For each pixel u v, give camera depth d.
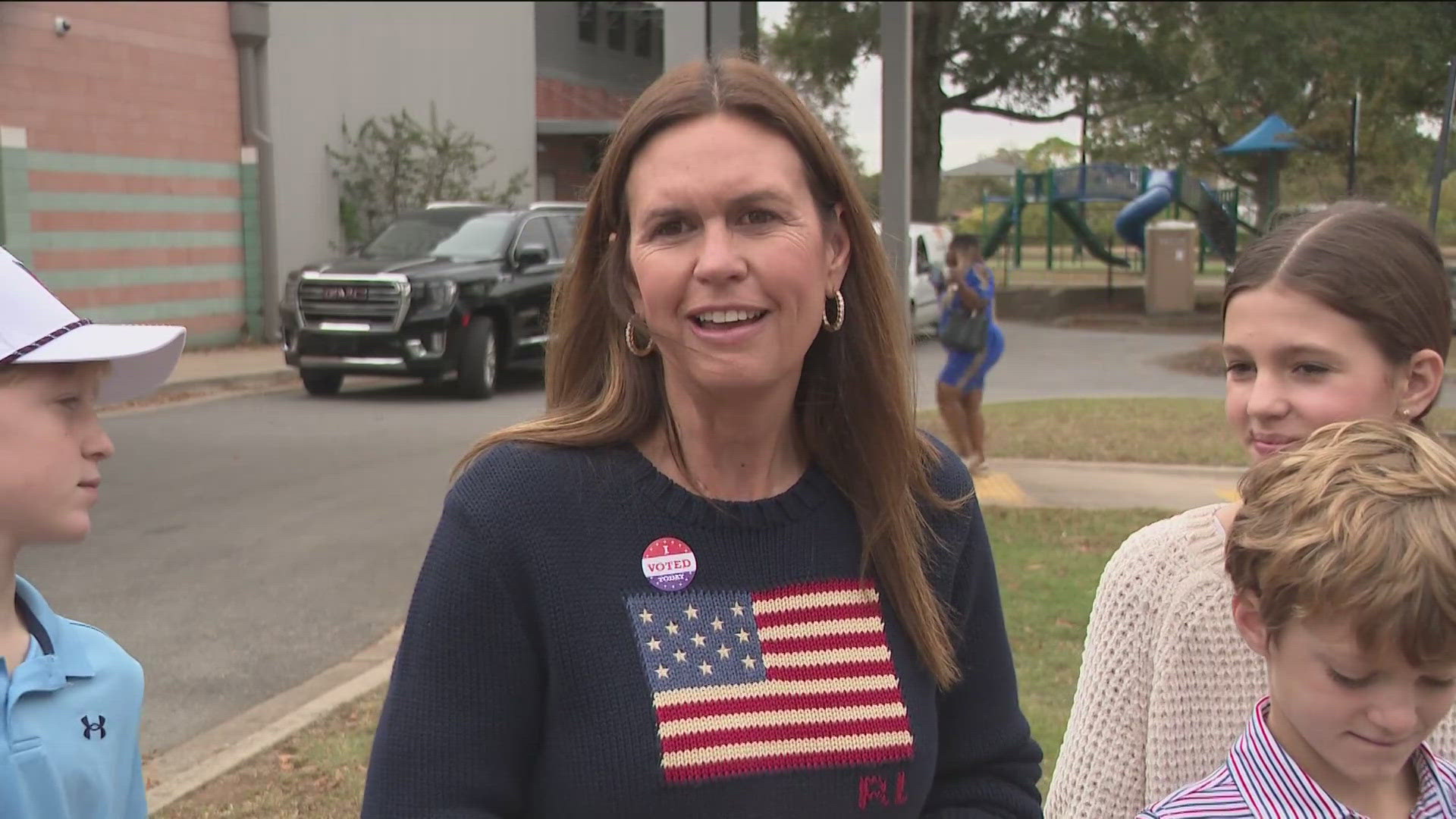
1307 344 1.72
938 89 27.59
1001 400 13.38
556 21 30.50
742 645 1.57
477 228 14.19
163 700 4.55
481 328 13.20
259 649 5.13
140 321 16.75
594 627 1.52
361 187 20.38
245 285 18.70
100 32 15.89
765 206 1.57
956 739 1.82
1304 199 32.75
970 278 8.47
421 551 6.73
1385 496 1.29
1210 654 1.78
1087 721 1.89
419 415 12.08
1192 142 40.16
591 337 1.76
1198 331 22.45
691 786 1.49
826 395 1.73
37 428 1.72
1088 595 5.54
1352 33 22.72
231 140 18.25
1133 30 25.94
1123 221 30.75
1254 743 1.46
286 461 9.48
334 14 19.89
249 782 3.71
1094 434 10.30
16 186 14.81
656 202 1.57
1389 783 1.45
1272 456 1.51
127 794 1.86
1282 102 24.45
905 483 1.69
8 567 1.73
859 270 1.70
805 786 1.53
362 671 4.87
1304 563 1.29
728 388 1.58
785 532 1.63
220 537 7.04
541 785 1.56
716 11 7.90
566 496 1.57
